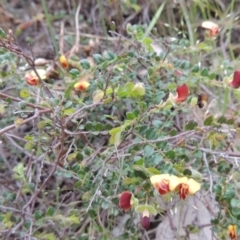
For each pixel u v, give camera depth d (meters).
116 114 0.37
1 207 0.32
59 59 0.39
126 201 0.28
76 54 0.43
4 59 0.33
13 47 0.32
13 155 0.40
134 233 0.32
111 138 0.28
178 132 0.36
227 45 0.47
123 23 0.46
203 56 0.45
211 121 0.30
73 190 0.36
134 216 0.33
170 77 0.35
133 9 0.49
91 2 0.50
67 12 0.51
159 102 0.32
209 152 0.30
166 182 0.27
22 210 0.32
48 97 0.32
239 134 0.31
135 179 0.29
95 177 0.31
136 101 0.33
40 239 0.33
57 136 0.32
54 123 0.31
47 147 0.32
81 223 0.36
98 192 0.29
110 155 0.30
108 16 0.47
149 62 0.35
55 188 0.37
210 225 0.32
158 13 0.44
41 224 0.31
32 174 0.36
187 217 0.36
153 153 0.29
